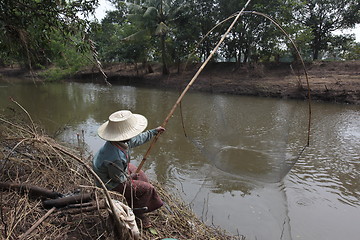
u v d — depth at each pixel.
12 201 2.58
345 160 5.10
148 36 18.73
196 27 17.11
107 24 23.72
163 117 8.84
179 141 6.20
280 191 3.74
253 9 14.11
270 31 14.30
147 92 15.81
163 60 18.97
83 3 4.04
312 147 5.77
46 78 19.12
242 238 2.85
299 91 12.26
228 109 7.39
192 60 18.53
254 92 13.45
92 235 2.31
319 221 3.34
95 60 4.38
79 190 2.77
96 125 7.80
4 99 12.49
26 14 3.99
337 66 14.41
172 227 2.72
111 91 16.44
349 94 11.15
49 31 4.32
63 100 12.73
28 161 3.34
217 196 3.58
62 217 2.47
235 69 16.83
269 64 16.27
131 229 2.06
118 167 2.27
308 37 14.09
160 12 17.98
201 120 7.65
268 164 3.54
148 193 2.48
